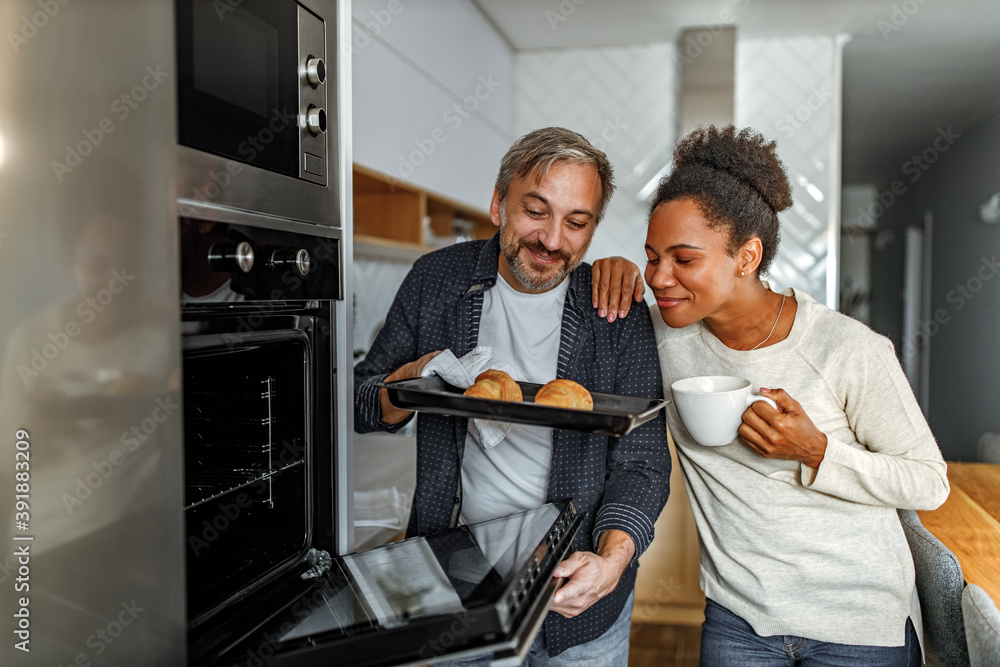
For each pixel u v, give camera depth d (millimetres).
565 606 833
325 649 653
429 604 668
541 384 1101
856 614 984
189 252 641
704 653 1115
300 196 860
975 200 2562
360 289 2631
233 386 898
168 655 637
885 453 948
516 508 1119
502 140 3418
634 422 758
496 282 1143
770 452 900
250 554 889
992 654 951
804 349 962
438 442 1153
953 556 1050
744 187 884
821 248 3197
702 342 1053
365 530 1497
